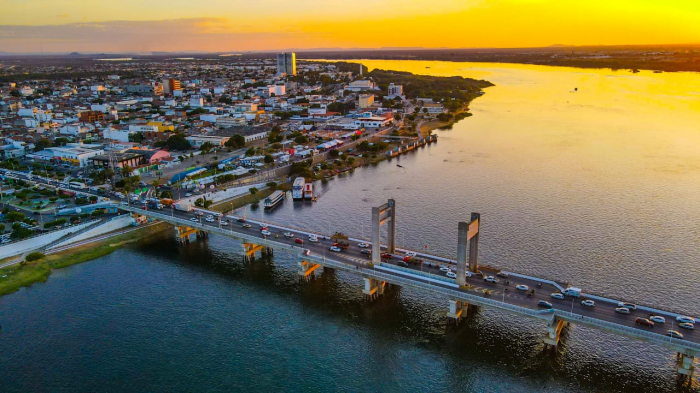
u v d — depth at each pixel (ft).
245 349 559.79
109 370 526.16
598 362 519.60
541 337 563.89
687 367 478.59
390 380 508.53
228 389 496.64
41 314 630.74
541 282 600.39
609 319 513.04
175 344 569.64
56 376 517.55
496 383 497.46
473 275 621.72
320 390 494.59
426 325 594.65
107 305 652.89
